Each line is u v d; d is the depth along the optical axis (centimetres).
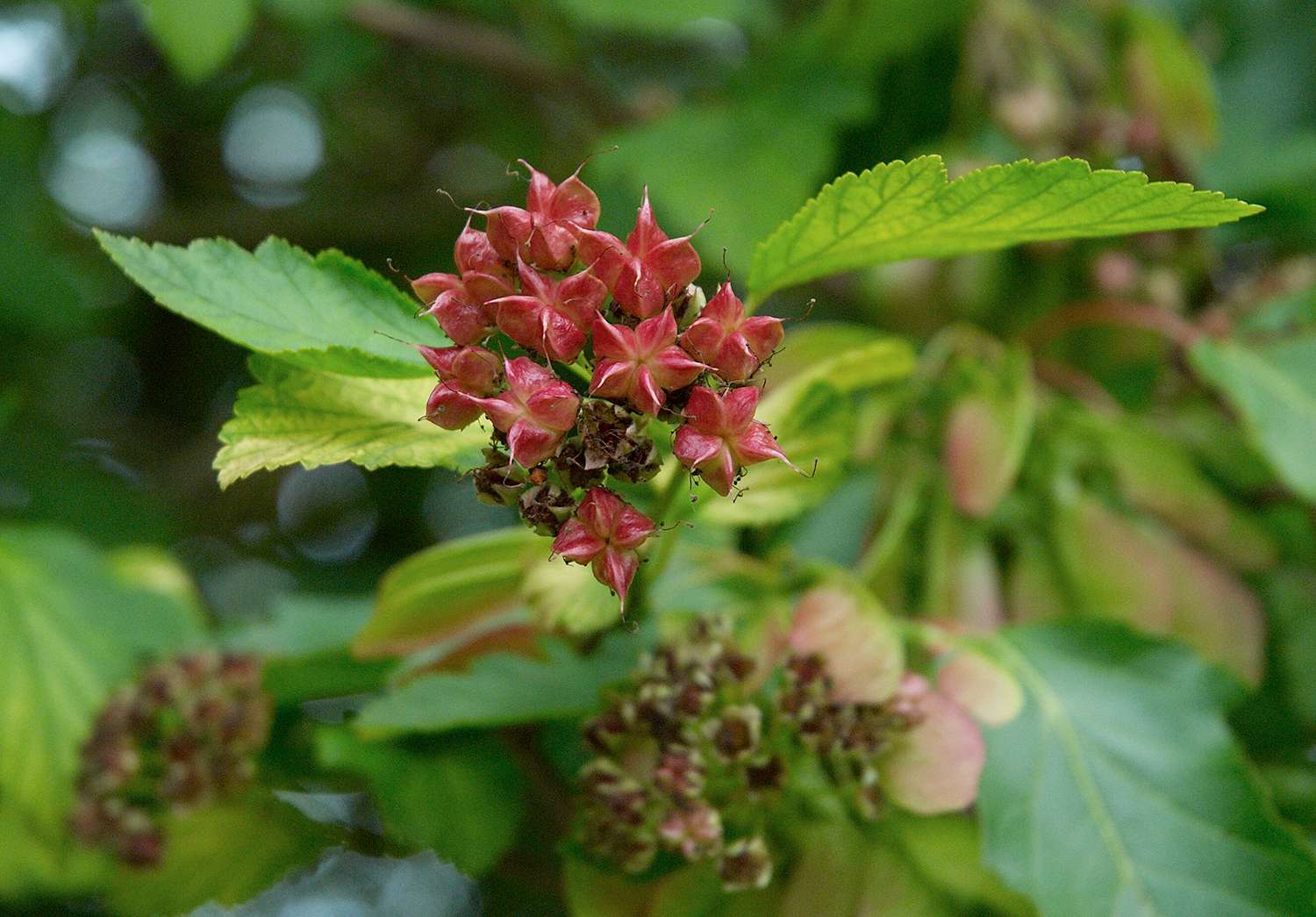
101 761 36
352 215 64
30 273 57
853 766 33
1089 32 46
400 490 65
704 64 61
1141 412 41
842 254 32
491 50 53
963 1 44
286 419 31
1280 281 41
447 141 67
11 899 37
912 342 41
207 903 37
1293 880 33
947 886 33
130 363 69
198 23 44
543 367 30
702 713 33
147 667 38
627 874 33
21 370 61
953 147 44
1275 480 39
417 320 32
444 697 34
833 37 46
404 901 51
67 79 66
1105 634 35
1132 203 30
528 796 38
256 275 31
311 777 38
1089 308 40
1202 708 34
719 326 29
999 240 32
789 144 45
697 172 44
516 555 34
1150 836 33
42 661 38
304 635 39
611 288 30
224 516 64
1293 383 39
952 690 34
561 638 34
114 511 57
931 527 38
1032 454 38
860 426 38
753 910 33
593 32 60
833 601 33
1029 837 33
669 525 33
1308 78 51
